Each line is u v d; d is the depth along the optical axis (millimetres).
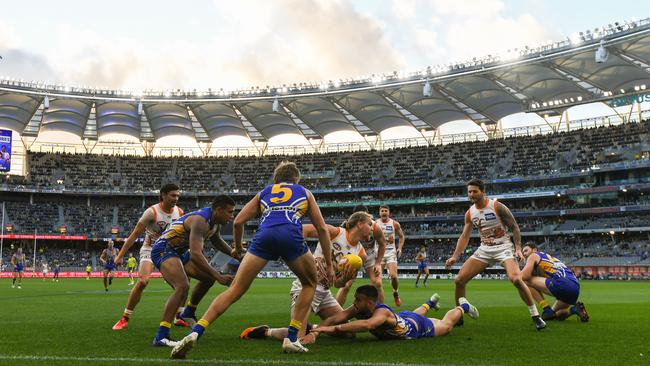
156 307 14984
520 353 6750
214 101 61250
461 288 10078
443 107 61125
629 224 57125
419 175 70812
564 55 44844
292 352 6629
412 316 8062
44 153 75312
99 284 36219
